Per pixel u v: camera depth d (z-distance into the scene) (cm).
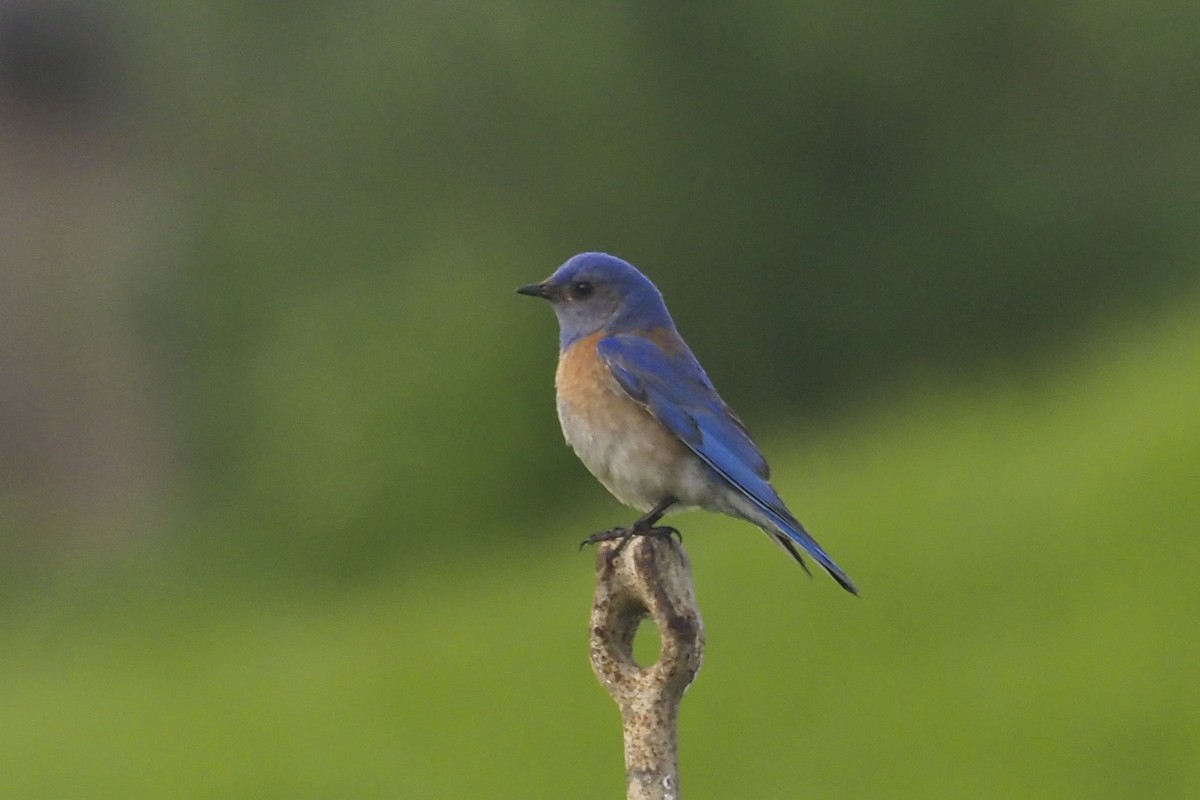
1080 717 1548
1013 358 3788
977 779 1497
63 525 4088
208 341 3841
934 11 3681
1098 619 1714
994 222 3766
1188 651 1599
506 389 3509
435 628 2409
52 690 2608
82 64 5594
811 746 1630
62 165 5312
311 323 3638
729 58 3706
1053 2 3666
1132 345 2831
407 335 3559
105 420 4284
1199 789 1431
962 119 3753
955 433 2572
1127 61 3684
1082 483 2017
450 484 3522
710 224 3806
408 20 3659
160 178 4231
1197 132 3734
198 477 3969
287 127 3788
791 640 1853
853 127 3772
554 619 2223
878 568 1977
